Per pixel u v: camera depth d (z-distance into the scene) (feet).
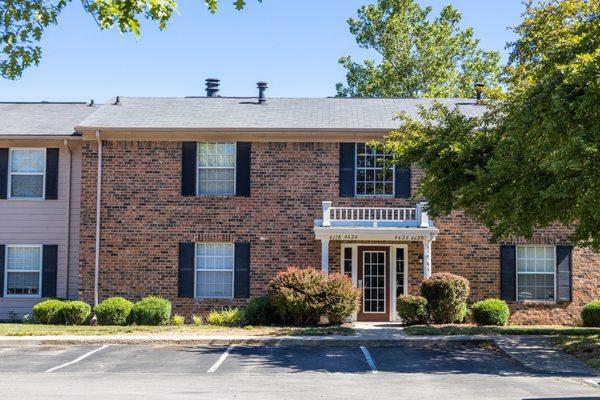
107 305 68.69
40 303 70.74
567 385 39.68
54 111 84.94
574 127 46.73
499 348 52.80
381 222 70.69
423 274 73.05
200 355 51.26
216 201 73.72
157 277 73.20
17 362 48.55
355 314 72.18
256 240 73.41
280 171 73.77
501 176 49.88
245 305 72.84
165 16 28.32
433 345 55.52
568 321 72.49
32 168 76.13
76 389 38.01
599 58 44.04
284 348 54.60
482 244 73.15
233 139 73.67
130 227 73.56
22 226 75.72
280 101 85.05
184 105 82.43
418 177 73.67
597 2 51.31
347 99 86.33
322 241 69.56
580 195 45.32
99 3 27.20
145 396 35.86
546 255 73.41
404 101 85.30
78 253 75.25
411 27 139.74
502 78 57.72
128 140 73.92
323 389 38.34
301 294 65.31
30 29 35.06
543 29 54.65
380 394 36.88
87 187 73.87
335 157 73.72
